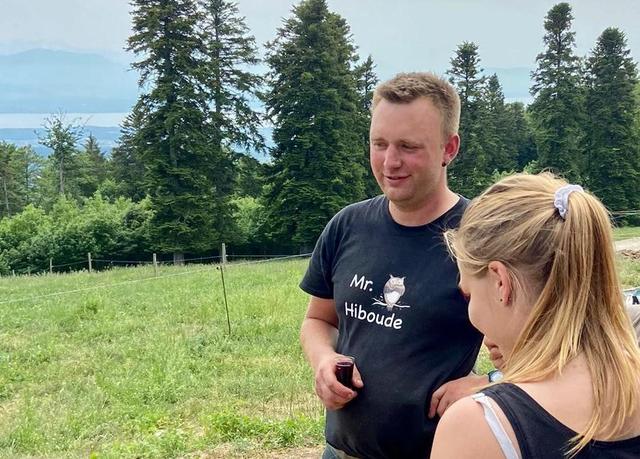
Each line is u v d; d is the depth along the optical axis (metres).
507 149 61.25
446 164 2.22
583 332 1.15
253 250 40.38
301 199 36.56
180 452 5.35
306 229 36.88
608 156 46.38
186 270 21.95
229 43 41.72
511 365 1.18
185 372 8.20
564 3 45.72
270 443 5.41
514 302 1.20
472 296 1.28
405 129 2.08
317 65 38.28
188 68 36.66
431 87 2.11
